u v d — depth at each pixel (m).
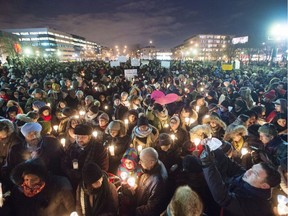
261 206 1.95
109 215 2.41
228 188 2.23
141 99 7.18
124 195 2.86
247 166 3.18
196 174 2.60
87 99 6.57
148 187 2.80
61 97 7.34
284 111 4.49
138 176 3.09
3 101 6.29
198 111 5.83
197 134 3.65
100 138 4.06
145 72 16.09
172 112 6.56
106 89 8.97
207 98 7.41
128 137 3.99
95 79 12.53
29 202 2.22
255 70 20.03
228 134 3.52
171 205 1.62
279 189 2.33
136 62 16.25
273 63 31.58
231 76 15.09
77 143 3.18
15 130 3.62
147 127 3.83
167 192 2.88
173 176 3.10
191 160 2.67
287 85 8.19
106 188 2.42
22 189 2.22
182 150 3.73
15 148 3.14
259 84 10.58
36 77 14.67
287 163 2.40
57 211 2.32
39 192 2.22
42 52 58.47
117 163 3.66
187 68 20.70
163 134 3.64
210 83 10.58
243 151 3.28
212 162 2.19
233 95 7.41
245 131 3.46
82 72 16.66
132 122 4.87
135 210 2.84
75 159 3.05
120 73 16.88
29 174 2.13
